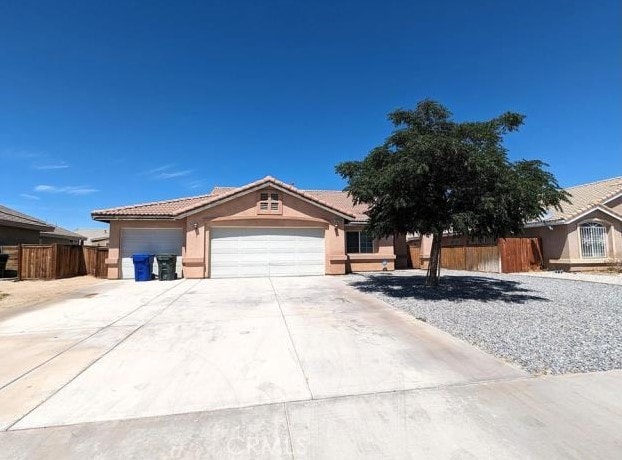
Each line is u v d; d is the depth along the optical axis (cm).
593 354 605
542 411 420
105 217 1814
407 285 1462
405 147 1165
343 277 1800
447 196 1188
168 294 1293
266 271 1847
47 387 496
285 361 590
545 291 1290
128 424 402
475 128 1149
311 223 1892
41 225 2631
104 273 1952
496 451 346
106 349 658
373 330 770
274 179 1858
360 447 356
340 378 520
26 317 931
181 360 598
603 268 2022
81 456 345
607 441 361
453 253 2348
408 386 490
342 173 1328
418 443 362
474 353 617
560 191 1190
